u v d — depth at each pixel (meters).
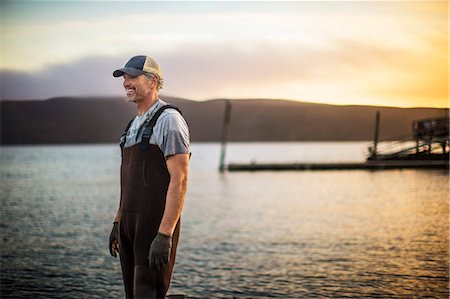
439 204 8.25
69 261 8.85
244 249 9.84
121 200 2.82
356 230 10.78
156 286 2.69
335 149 70.50
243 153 69.00
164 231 2.60
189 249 9.95
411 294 6.04
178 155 2.64
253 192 21.31
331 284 6.93
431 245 7.69
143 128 2.72
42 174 30.69
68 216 14.33
